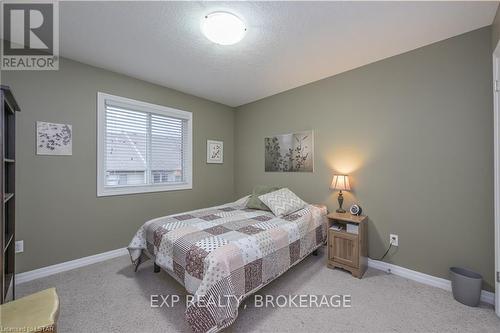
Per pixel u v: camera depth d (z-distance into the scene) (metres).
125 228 2.83
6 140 1.65
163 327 1.54
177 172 3.45
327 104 2.90
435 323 1.57
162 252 1.90
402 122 2.29
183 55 2.34
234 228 2.04
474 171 1.90
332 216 2.43
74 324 1.56
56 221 2.32
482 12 1.68
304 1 1.58
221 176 4.01
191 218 2.39
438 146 2.08
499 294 1.64
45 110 2.26
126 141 2.90
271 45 2.15
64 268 2.35
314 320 1.60
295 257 2.15
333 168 2.84
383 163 2.41
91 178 2.55
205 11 1.68
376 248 2.44
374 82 2.48
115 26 1.86
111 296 1.89
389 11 1.68
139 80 2.95
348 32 1.94
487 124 1.84
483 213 1.85
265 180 3.69
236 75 2.84
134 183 2.98
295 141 3.26
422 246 2.15
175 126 3.42
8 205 1.69
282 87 3.25
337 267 2.41
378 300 1.84
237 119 4.20
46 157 2.27
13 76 2.11
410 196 2.23
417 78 2.19
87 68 2.52
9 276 1.67
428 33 1.95
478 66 1.88
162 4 1.61
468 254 1.92
